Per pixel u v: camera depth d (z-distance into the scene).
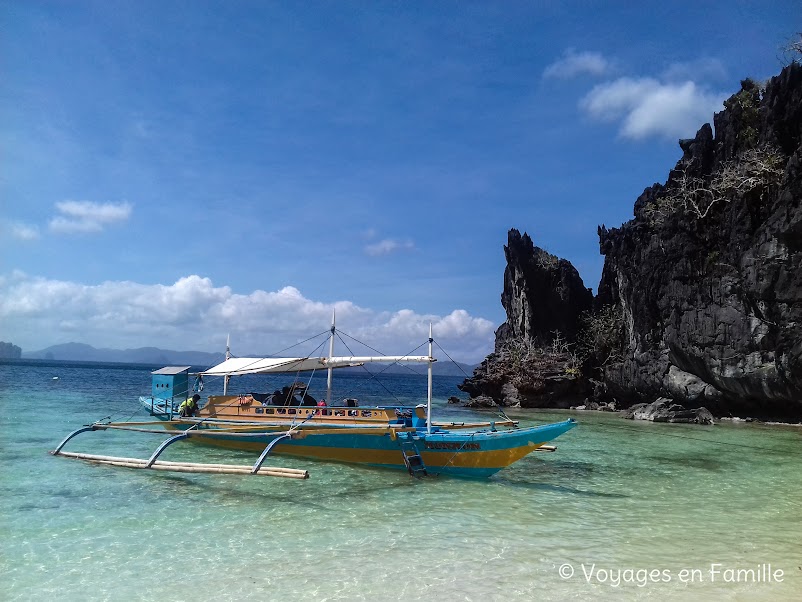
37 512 12.70
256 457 20.09
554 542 11.25
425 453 17.55
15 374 85.38
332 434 18.78
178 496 14.29
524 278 61.66
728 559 10.41
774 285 35.88
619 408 50.41
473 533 11.77
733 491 16.62
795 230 34.66
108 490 14.75
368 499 14.50
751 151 40.44
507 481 17.25
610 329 53.75
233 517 12.59
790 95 39.62
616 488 16.77
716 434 31.75
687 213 42.84
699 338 40.66
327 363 20.19
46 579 9.09
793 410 37.34
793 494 16.28
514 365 57.22
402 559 10.13
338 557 10.20
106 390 53.88
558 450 24.78
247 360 23.05
